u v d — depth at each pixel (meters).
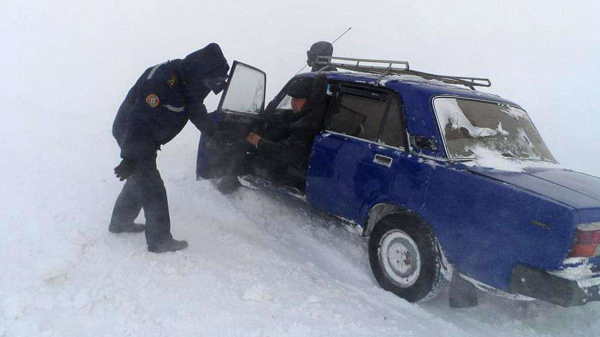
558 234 2.90
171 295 3.21
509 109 4.32
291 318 3.15
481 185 3.28
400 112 3.93
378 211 4.07
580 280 2.89
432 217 3.48
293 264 4.08
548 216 2.95
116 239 3.88
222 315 3.06
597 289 2.96
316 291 3.61
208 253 3.96
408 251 3.67
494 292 3.26
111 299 3.06
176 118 3.63
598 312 3.79
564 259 2.91
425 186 3.55
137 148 3.55
